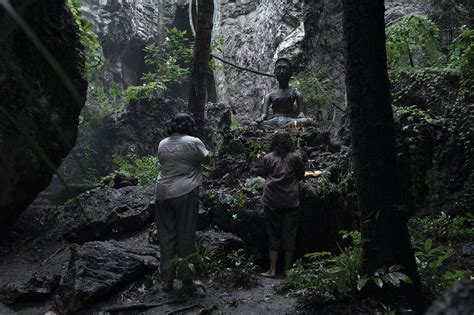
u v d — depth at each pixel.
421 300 4.88
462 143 9.05
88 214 7.43
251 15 20.53
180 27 22.20
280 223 6.52
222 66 20.08
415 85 10.28
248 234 6.81
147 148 13.33
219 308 5.35
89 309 5.36
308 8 16.19
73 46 6.95
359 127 5.00
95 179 11.94
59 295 5.44
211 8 8.90
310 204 6.86
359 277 5.09
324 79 14.84
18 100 5.89
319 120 14.09
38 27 6.20
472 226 8.38
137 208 7.50
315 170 8.30
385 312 4.73
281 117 12.34
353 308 4.94
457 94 9.59
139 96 14.27
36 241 7.27
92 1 18.52
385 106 4.98
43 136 6.54
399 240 4.92
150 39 20.20
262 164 6.69
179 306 5.38
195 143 5.69
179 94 20.55
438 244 7.58
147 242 6.98
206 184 8.05
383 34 4.99
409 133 9.12
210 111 12.09
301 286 5.49
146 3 20.53
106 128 13.59
